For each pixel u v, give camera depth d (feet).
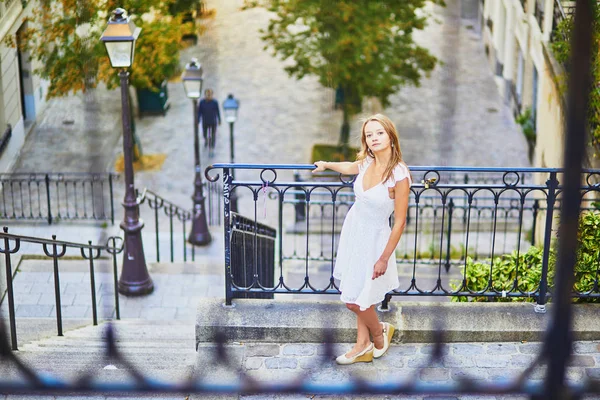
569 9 56.80
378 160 20.48
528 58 79.66
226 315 23.02
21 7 66.74
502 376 21.02
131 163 44.68
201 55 98.27
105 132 77.66
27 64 75.82
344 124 79.56
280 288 24.12
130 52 42.52
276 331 22.70
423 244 58.85
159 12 67.51
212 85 93.76
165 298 45.34
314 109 89.40
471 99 91.81
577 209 11.90
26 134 75.82
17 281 43.50
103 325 33.47
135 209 44.96
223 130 84.89
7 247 24.45
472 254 57.77
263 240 33.94
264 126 86.07
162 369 21.58
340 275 21.58
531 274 24.52
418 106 88.17
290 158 80.64
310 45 72.13
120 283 45.16
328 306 23.48
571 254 12.21
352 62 69.51
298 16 68.90
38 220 60.39
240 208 71.00
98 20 63.82
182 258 54.95
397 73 71.05
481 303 23.63
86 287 43.55
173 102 90.07
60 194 67.36
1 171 69.87
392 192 20.29
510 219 65.67
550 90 64.95
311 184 23.21
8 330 30.96
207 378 20.95
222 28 104.47
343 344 22.67
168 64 71.56
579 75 11.10
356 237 20.77
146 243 57.82
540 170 22.62
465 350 22.24
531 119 77.71
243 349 22.44
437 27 104.22
